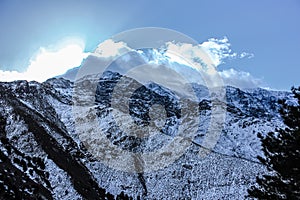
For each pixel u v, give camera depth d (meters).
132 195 199.50
